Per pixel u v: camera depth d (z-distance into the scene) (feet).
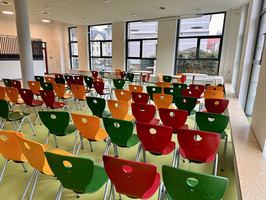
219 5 22.70
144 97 12.67
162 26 30.53
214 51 27.55
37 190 7.07
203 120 8.30
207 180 3.88
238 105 13.88
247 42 15.46
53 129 8.39
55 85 14.82
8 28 37.45
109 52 38.65
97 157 9.40
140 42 34.32
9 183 7.43
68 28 44.42
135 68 35.96
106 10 26.14
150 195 4.91
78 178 4.77
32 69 20.61
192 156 6.60
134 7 24.21
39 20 42.09
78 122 7.80
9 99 14.80
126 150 10.12
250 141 7.99
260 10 14.74
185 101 11.78
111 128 7.37
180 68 30.91
